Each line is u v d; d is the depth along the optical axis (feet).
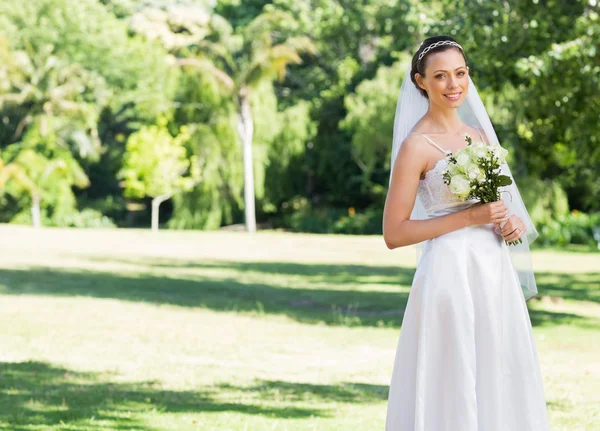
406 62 142.20
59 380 27.20
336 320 46.26
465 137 14.08
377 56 166.91
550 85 48.49
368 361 33.24
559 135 53.78
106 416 22.03
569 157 64.44
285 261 90.48
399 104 15.07
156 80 180.04
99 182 189.57
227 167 160.56
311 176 177.47
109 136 190.39
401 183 13.92
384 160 149.28
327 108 171.73
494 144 14.82
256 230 168.45
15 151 178.19
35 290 56.29
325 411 23.13
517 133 58.23
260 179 162.91
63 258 85.61
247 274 74.84
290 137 164.45
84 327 40.29
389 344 38.09
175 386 26.68
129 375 28.53
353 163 172.14
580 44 44.24
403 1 120.78
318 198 178.70
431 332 13.48
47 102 174.81
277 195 167.53
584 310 52.16
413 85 14.93
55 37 176.96
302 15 173.27
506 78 50.14
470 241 13.70
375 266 85.51
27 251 93.91
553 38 48.47
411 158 13.92
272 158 165.27
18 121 182.09
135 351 33.88
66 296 53.47
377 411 23.26
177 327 41.50
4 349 33.32
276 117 163.73
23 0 178.60
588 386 27.68
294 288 63.93
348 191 175.11
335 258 95.61
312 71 179.01
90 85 177.68
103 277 67.41
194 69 156.25
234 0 199.62
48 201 176.24
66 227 177.88
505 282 13.87
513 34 48.57
